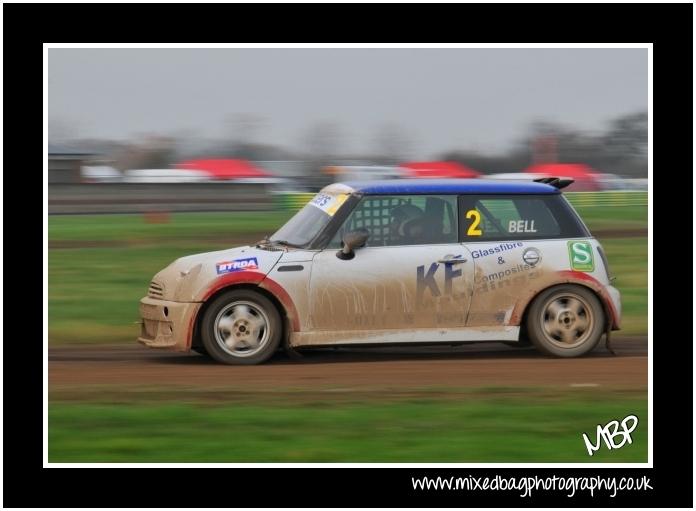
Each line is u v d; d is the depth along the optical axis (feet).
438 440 79.61
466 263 111.14
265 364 110.22
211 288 107.24
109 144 433.07
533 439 80.69
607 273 114.73
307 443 78.18
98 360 114.62
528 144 474.90
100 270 199.11
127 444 77.71
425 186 113.50
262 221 305.32
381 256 110.11
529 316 113.09
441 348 123.03
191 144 453.99
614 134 489.67
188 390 96.37
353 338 109.60
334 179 441.68
